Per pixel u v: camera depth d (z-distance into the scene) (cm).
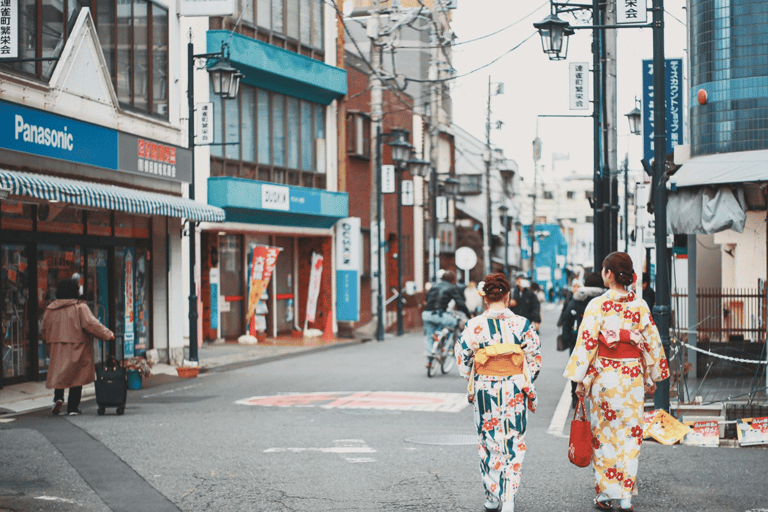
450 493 755
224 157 2616
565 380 1734
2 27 1315
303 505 713
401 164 3219
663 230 1067
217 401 1395
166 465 870
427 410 1287
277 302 3008
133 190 1764
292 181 2944
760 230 1803
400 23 3019
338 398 1429
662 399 1049
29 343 1550
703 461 898
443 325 1766
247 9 2706
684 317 1767
